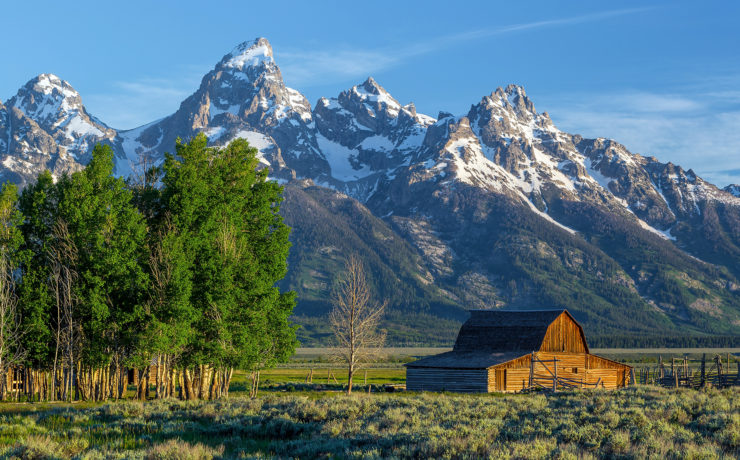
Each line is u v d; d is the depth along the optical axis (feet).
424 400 151.43
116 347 178.81
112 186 189.67
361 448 90.22
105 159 190.19
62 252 183.52
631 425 102.32
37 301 184.65
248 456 84.17
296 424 113.39
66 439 100.27
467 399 157.79
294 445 96.63
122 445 96.84
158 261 177.88
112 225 180.04
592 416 112.16
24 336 186.39
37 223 190.80
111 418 129.70
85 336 187.11
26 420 119.85
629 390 170.40
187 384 183.42
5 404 173.68
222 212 187.83
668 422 110.32
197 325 181.98
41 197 191.01
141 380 189.16
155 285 175.94
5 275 180.65
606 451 83.71
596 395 164.66
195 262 184.96
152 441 101.40
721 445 89.35
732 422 104.12
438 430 96.12
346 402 139.74
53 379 188.55
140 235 180.96
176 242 176.04
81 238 178.81
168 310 171.22
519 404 140.46
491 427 100.89
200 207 185.88
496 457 76.18
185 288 173.27
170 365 184.55
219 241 183.42
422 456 82.07
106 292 176.65
